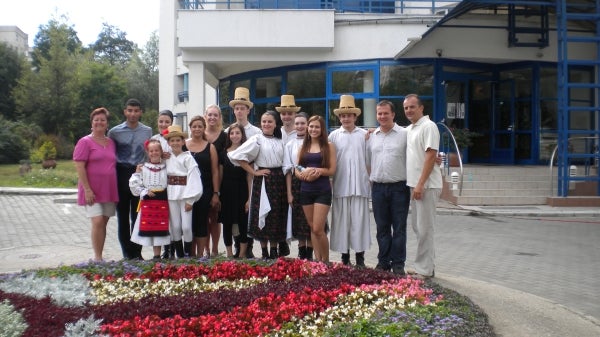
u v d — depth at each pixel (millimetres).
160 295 5227
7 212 14375
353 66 17250
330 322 4375
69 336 3977
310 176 6648
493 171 15812
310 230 7156
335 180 7047
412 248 9359
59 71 42688
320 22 16906
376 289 5219
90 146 6969
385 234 6898
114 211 7254
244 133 7422
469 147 18812
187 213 6984
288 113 7609
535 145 17953
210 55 17375
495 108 18688
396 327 4121
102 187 6992
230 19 16938
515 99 18328
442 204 14641
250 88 19375
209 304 4746
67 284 5363
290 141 7289
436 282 6461
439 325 4344
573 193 15117
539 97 17969
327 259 6918
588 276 7582
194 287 5488
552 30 16969
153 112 45844
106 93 45312
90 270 5941
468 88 18234
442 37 16953
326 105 17562
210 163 7219
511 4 15688
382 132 6848
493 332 4770
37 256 8516
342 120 7059
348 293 5148
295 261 6172
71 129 43219
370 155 6996
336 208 7066
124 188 7312
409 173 6617
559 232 11148
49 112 42188
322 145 6766
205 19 16953
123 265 6156
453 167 16734
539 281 7301
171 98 37906
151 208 6879
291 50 17266
